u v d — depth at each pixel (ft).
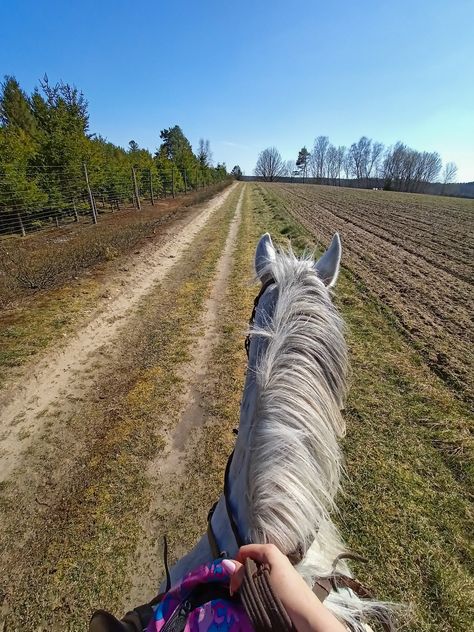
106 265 27.66
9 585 7.32
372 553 7.61
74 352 16.19
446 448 10.44
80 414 12.35
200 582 2.81
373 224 54.19
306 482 2.79
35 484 9.68
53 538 8.23
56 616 6.81
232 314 20.63
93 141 56.29
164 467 10.20
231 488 3.52
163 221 49.19
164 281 26.21
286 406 3.00
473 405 12.38
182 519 8.68
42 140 45.03
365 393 13.01
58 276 24.71
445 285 25.11
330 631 1.92
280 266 4.24
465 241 40.96
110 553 7.90
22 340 16.33
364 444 10.62
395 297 22.70
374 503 8.73
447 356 15.49
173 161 106.52
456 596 6.78
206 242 39.04
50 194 42.60
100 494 9.32
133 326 19.06
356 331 17.98
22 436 11.38
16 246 32.81
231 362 15.56
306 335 3.36
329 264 4.49
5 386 13.33
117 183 61.93
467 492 9.09
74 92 50.83
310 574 2.75
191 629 2.48
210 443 11.05
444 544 7.79
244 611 2.46
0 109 60.29
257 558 2.42
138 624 3.47
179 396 13.32
